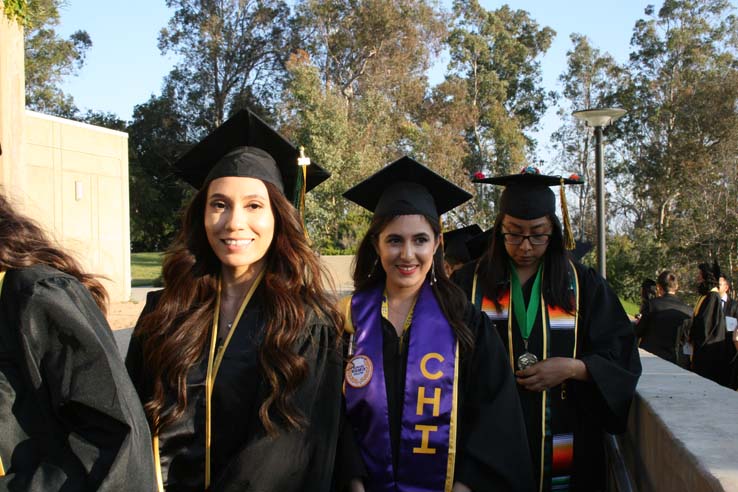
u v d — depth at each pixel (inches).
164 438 90.7
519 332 126.7
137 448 70.3
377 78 1477.6
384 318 110.0
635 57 1696.6
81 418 69.7
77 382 68.9
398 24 1481.3
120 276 715.4
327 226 1057.5
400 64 1496.1
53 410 69.6
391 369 106.7
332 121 1048.2
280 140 109.3
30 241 76.1
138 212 1672.0
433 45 1541.6
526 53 1883.6
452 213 1430.9
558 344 125.2
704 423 92.7
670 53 1647.4
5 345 70.0
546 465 120.2
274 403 89.5
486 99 1752.0
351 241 1119.6
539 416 121.0
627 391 118.0
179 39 1701.5
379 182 118.7
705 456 75.0
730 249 1151.6
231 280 100.9
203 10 1675.7
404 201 109.0
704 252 1176.2
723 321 315.6
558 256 128.5
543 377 117.7
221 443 90.9
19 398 69.2
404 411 103.3
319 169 116.0
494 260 130.7
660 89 1627.7
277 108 1217.4
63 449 69.2
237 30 1683.1
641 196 1584.6
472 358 107.0
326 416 95.2
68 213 661.9
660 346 325.7
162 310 97.3
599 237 397.1
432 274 112.1
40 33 1608.0
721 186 1256.8
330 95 1082.1
